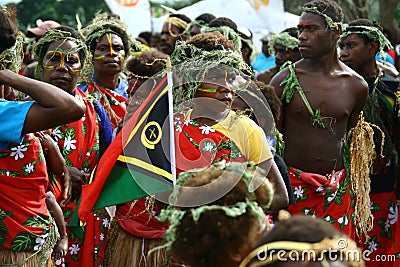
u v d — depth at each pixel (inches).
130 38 322.7
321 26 279.9
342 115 282.8
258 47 540.4
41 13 1091.9
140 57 245.8
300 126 283.3
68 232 245.8
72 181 237.1
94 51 286.5
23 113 172.6
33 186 184.2
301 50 282.8
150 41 503.2
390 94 319.6
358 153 291.7
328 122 281.7
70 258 246.4
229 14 532.7
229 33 338.3
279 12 472.7
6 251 183.8
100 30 289.1
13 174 181.2
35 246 185.9
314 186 278.7
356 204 293.3
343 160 287.0
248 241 122.2
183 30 432.1
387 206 320.5
